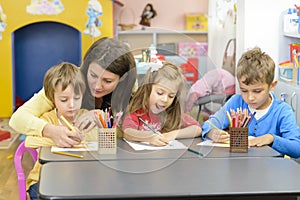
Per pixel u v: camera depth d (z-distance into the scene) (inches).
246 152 85.2
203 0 268.7
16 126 90.4
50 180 68.9
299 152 93.0
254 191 64.9
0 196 136.4
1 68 220.2
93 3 223.8
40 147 88.4
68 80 88.7
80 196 62.9
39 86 240.4
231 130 85.4
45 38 237.6
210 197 64.1
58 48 238.4
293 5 134.0
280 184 67.8
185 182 68.4
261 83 96.4
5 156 173.3
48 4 221.3
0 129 203.3
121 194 63.7
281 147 92.2
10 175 154.1
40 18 221.3
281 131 98.2
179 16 268.8
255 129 100.7
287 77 131.3
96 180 69.0
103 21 224.8
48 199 62.6
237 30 142.0
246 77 96.5
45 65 239.0
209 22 241.6
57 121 93.0
